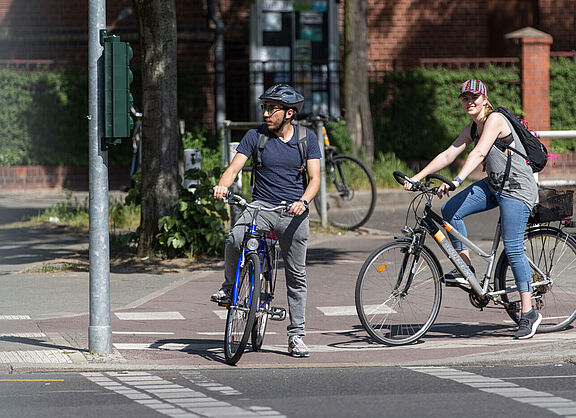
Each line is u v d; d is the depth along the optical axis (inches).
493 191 789.9
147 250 1220.5
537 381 650.8
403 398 600.4
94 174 717.3
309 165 719.7
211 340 798.5
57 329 822.5
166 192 1216.2
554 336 805.2
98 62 709.9
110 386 636.7
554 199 814.5
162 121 1211.2
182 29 2181.3
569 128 2126.0
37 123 2011.6
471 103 789.2
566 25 2427.4
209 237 1200.8
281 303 949.8
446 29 2386.8
